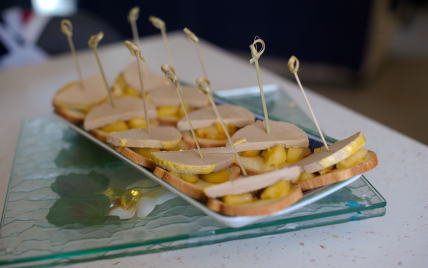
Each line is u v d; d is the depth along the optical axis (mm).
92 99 681
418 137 1435
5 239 463
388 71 2074
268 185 431
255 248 448
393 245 439
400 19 2424
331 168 468
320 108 723
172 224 466
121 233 461
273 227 458
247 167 499
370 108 1691
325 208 461
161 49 1146
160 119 641
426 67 2082
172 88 685
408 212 476
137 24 2291
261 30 2170
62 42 1366
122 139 527
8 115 772
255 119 588
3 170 607
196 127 575
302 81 2018
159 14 2258
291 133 515
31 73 999
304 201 431
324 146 499
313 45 2051
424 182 520
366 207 460
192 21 2289
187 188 468
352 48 1943
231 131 568
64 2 2354
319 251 439
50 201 520
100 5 2320
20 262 438
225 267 430
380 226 462
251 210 416
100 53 1121
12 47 1299
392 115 1617
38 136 675
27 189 545
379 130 642
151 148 537
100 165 587
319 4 1937
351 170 452
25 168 591
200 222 467
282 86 840
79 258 442
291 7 2020
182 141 567
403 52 2279
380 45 2057
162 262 439
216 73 942
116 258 447
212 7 2229
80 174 568
